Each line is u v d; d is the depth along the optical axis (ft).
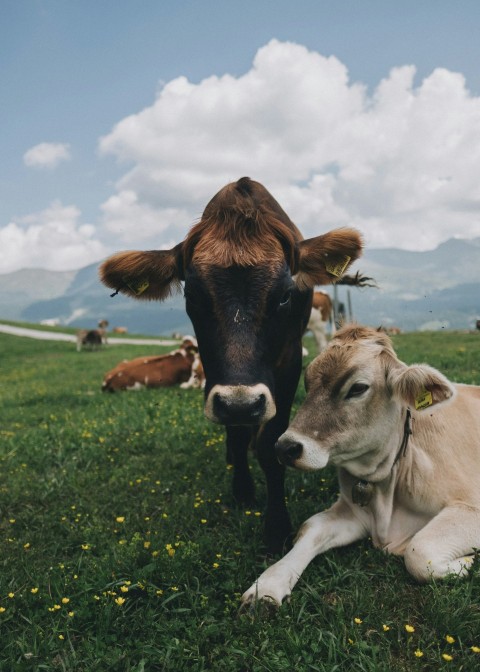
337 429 4.17
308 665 3.16
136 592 3.97
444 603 3.57
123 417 9.91
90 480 6.75
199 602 3.80
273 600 3.70
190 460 7.09
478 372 10.75
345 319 4.87
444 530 4.08
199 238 4.48
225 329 4.11
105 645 3.41
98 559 4.49
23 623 3.75
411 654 3.26
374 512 4.52
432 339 22.97
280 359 4.61
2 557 4.84
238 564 4.29
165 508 5.60
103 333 41.81
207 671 3.20
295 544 4.29
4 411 12.37
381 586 3.98
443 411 4.81
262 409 3.97
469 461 4.61
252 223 4.38
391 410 4.34
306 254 4.88
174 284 5.08
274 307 4.22
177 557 4.24
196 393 12.58
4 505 6.13
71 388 15.97
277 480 4.83
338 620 3.53
